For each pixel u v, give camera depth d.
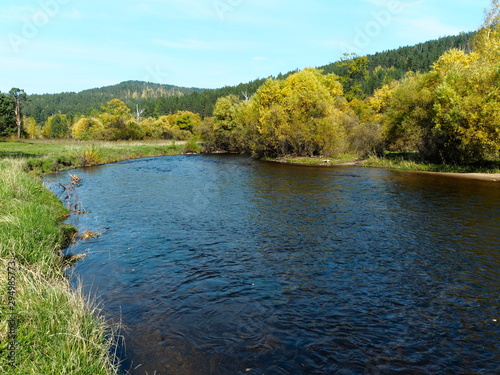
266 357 5.66
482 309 7.24
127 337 6.18
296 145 45.19
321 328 6.54
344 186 22.86
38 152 38.28
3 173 16.52
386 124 37.81
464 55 43.78
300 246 11.28
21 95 83.50
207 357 5.65
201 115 153.38
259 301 7.60
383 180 25.38
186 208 16.66
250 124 50.56
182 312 7.11
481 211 15.57
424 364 5.50
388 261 9.94
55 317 5.77
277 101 51.44
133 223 14.04
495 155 29.88
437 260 9.98
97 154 39.03
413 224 13.71
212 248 11.10
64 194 20.05
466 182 23.91
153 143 68.19
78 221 14.28
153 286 8.35
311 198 19.00
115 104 112.50
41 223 11.04
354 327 6.57
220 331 6.42
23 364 4.52
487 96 27.11
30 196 14.92
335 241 11.76
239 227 13.48
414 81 36.16
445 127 29.80
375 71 160.00
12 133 75.00
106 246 11.27
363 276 8.92
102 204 17.53
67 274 8.99
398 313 7.09
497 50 32.06
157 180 25.98
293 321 6.78
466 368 5.40
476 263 9.73
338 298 7.74
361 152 43.22
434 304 7.46
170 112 154.62
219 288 8.24
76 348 5.19
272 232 12.81
